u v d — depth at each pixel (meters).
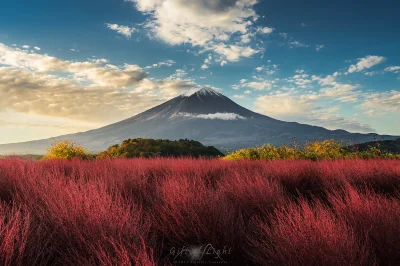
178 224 3.16
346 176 6.87
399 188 6.15
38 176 5.47
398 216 3.14
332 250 2.38
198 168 7.44
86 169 7.34
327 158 12.78
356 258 2.48
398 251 2.75
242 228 3.34
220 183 5.50
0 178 5.44
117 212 3.16
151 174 7.29
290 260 2.45
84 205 3.20
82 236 2.71
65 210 3.07
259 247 2.82
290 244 2.54
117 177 5.75
